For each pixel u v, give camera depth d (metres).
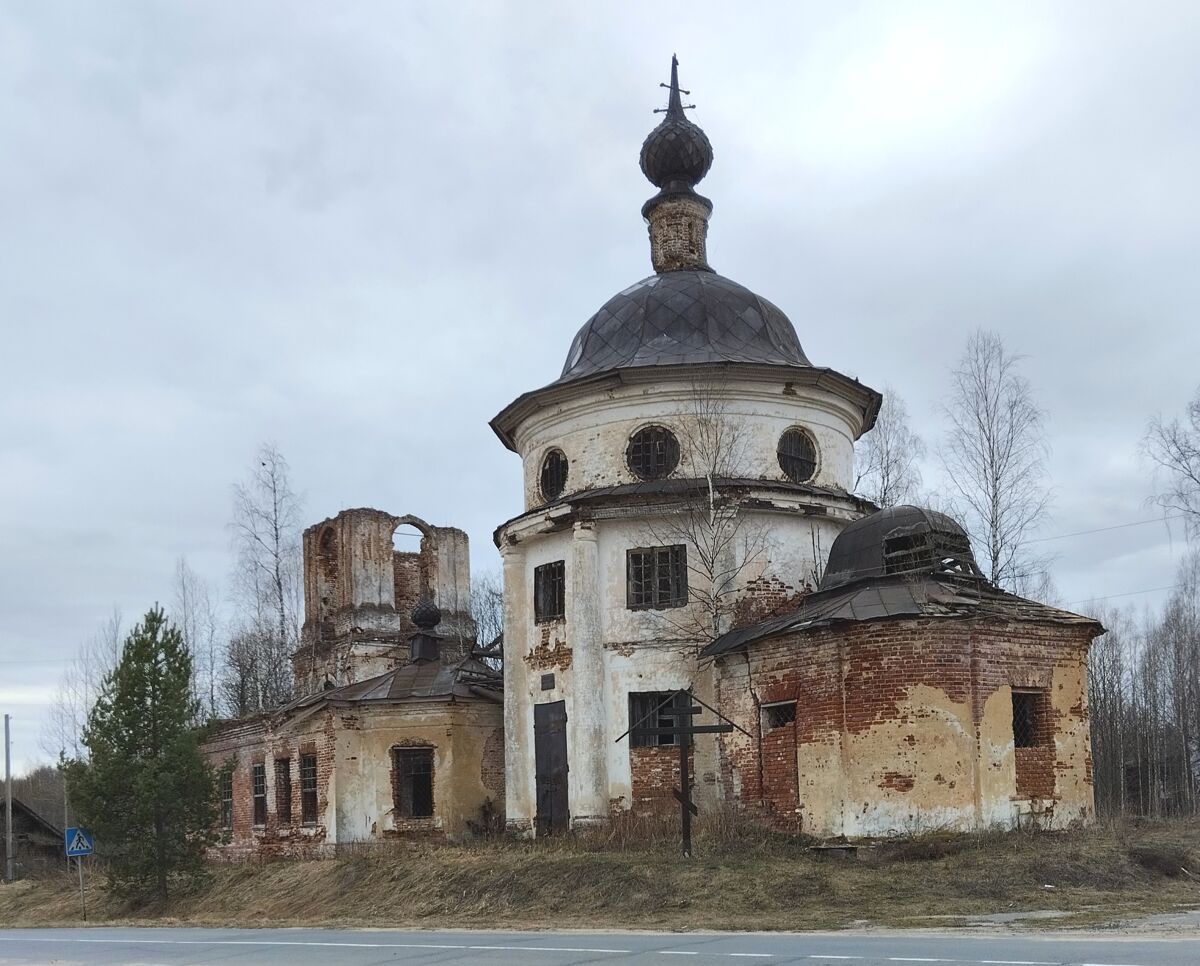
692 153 31.88
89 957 15.35
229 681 57.56
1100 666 49.62
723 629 25.80
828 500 27.20
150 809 27.80
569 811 26.41
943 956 10.80
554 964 11.51
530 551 28.84
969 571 24.02
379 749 31.55
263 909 25.52
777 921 16.03
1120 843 20.38
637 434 27.56
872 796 21.12
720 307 28.98
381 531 43.69
